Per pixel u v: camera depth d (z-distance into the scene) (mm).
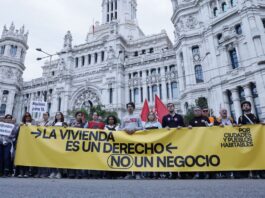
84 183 7414
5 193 4816
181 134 10211
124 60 63562
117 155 10156
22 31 71000
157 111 23375
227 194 4645
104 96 57688
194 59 43469
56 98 62594
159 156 9977
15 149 10984
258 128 9969
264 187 5801
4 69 65375
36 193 4855
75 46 68188
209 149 9836
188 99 41656
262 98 31391
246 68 34531
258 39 33969
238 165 9516
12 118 12562
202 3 44062
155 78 55188
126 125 12898
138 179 10125
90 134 10523
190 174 11070
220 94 37062
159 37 64438
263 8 36000
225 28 38344
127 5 83250
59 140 10523
